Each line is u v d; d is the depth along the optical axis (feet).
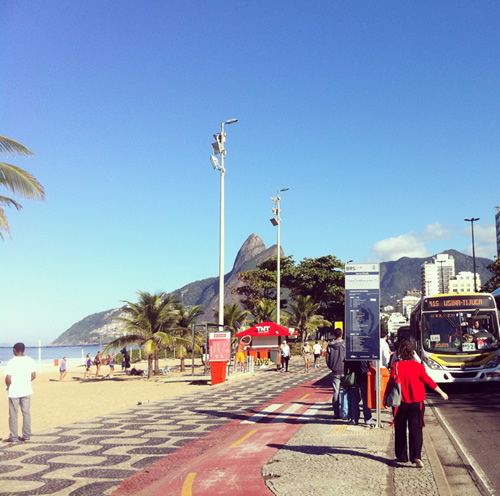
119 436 36.06
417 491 20.18
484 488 20.97
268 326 108.47
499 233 517.14
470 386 64.85
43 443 34.27
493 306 59.77
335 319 277.44
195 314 134.10
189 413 47.32
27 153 62.08
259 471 24.73
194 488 22.33
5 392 93.76
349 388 36.24
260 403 53.16
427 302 61.41
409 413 24.61
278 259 151.12
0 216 62.28
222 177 102.58
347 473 23.20
